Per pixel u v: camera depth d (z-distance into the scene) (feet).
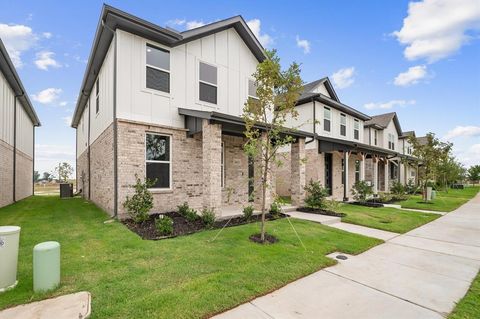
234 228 21.43
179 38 27.07
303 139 34.58
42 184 114.42
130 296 9.96
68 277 11.58
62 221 23.71
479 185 125.18
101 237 17.98
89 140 43.50
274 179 32.71
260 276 12.15
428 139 47.11
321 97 46.98
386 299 10.62
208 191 24.58
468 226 25.90
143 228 20.67
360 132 61.93
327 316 9.27
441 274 13.38
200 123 26.40
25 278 11.47
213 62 31.94
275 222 24.17
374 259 15.64
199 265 13.23
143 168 25.45
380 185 70.79
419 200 47.50
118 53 24.40
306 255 15.29
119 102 24.29
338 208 33.65
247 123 19.20
